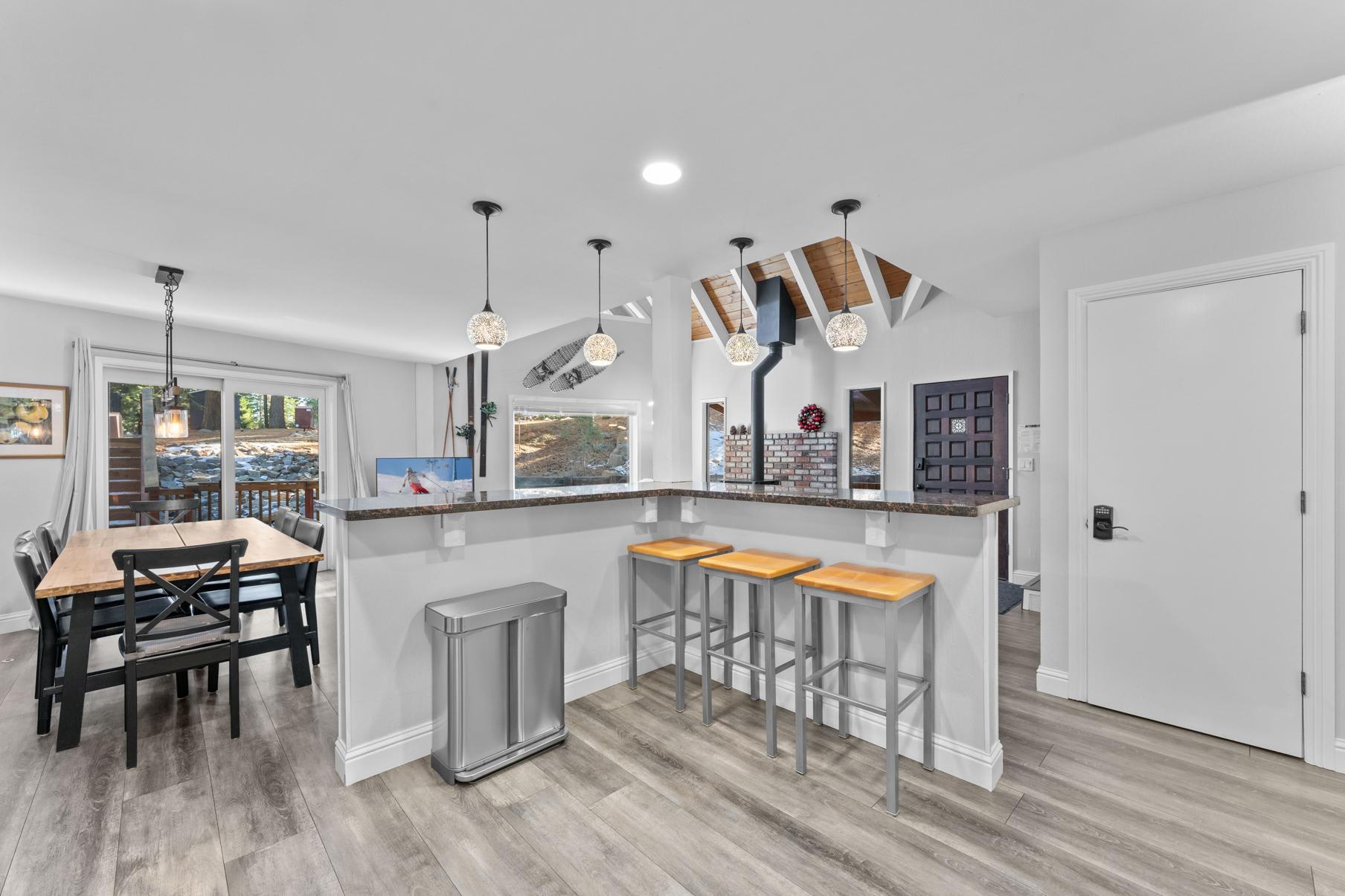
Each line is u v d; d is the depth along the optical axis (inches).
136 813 77.1
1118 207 101.3
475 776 84.6
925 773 86.7
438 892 63.6
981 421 205.5
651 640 127.7
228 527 153.7
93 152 81.0
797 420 252.2
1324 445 87.3
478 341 112.0
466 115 73.0
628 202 99.9
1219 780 84.3
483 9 54.5
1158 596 102.0
